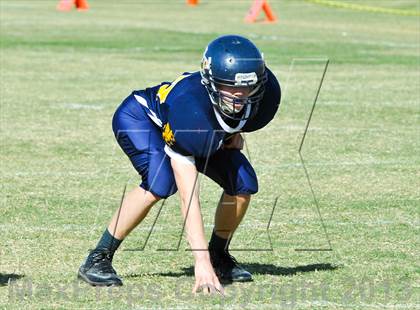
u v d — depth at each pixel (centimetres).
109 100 3569
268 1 9612
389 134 2966
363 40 6131
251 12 7569
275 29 6869
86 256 1653
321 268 1590
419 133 2988
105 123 3091
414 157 2623
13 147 2689
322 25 7256
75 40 5856
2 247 1705
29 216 1944
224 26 7044
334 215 1988
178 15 8075
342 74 4472
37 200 2084
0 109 3328
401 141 2855
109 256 1488
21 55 5044
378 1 9238
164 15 8056
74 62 4775
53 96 3650
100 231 1831
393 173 2417
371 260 1642
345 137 2911
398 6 8819
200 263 1402
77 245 1727
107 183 2272
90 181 2289
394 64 4881
